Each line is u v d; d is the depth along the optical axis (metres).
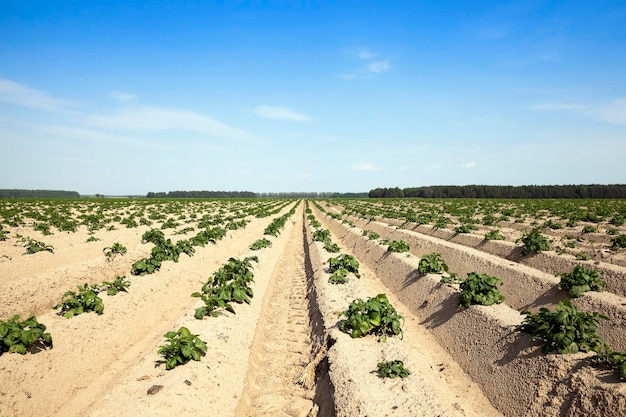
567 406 6.62
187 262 17.38
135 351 10.09
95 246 20.67
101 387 8.34
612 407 5.95
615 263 14.52
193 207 61.44
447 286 12.64
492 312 10.03
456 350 9.99
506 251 18.52
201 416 6.93
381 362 8.15
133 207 57.06
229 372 8.62
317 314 12.40
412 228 31.33
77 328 9.56
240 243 26.12
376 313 9.97
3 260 15.84
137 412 6.44
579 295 10.68
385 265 18.77
